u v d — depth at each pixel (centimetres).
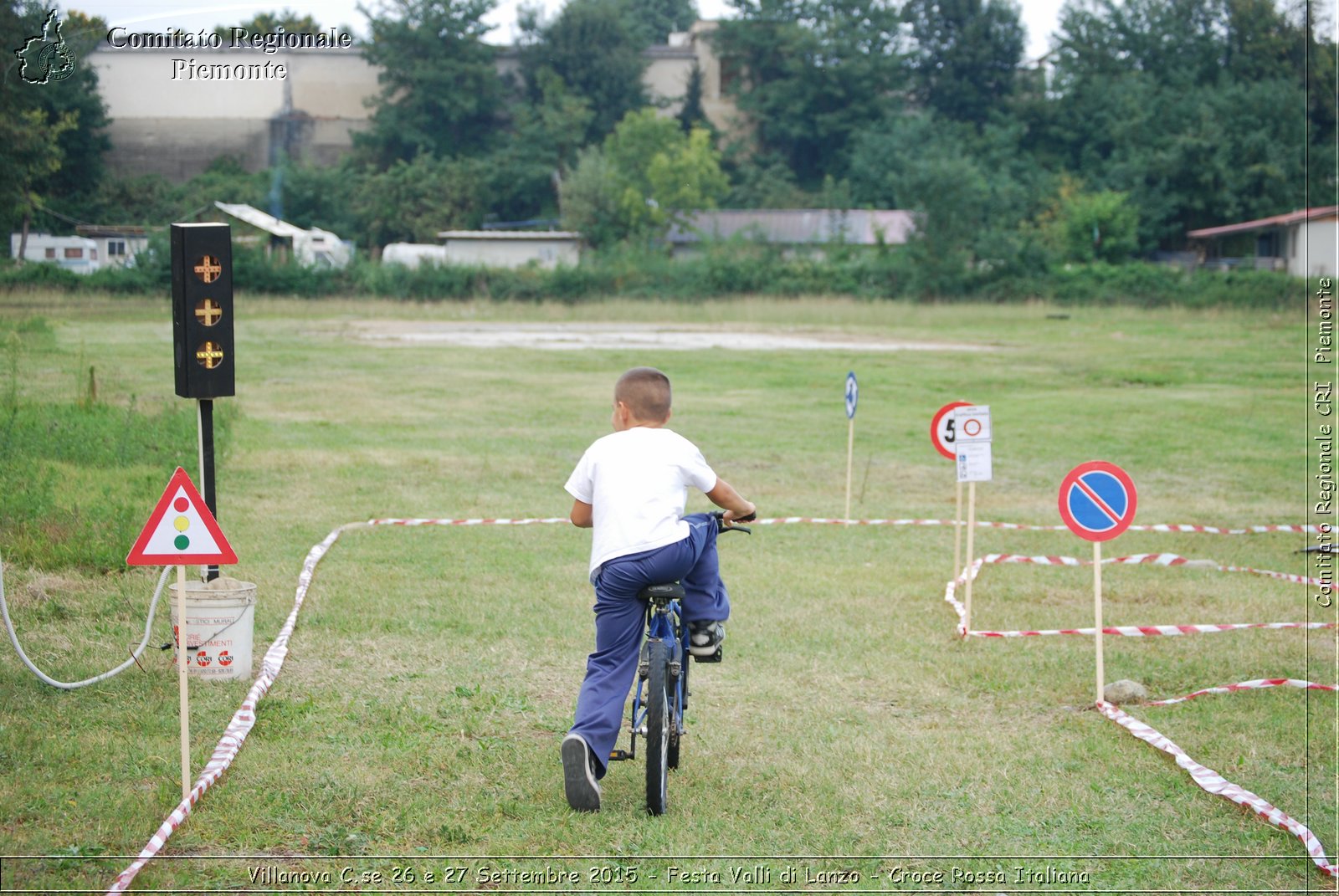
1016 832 521
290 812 514
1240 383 2723
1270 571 1069
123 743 577
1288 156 7875
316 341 3575
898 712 678
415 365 2947
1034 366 3095
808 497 1425
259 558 991
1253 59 8888
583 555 1055
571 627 817
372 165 7656
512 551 1059
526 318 4991
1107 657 788
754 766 586
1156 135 8462
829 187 8650
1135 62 9469
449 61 7862
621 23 9519
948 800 552
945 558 1100
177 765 555
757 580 984
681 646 556
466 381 2631
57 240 5409
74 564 920
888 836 514
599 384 2627
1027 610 911
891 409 2297
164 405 1669
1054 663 769
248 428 1786
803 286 5844
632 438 541
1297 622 888
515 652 762
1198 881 482
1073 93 9312
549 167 8256
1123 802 556
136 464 1330
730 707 675
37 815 497
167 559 510
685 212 7556
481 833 502
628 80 9400
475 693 678
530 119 8531
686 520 538
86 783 531
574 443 1795
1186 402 2373
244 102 6438
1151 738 627
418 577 950
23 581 862
